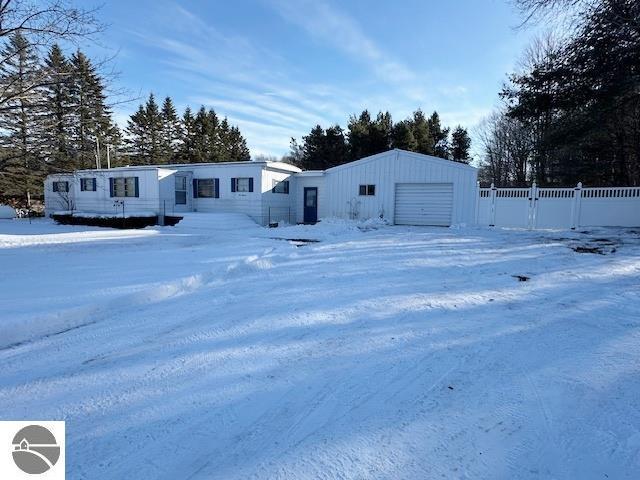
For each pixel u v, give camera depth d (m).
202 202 20.22
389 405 2.64
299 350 3.54
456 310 4.71
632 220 15.12
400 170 18.33
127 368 3.20
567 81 15.30
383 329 4.07
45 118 11.31
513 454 2.15
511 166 33.03
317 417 2.51
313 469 2.02
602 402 2.68
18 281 5.84
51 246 10.17
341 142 36.75
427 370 3.15
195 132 49.75
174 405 2.65
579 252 9.34
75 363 3.30
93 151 14.04
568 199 15.81
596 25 13.03
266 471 2.01
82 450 2.18
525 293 5.52
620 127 17.91
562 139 15.88
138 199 19.20
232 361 3.32
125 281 5.80
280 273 6.95
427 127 34.97
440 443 2.24
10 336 3.80
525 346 3.62
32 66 10.39
